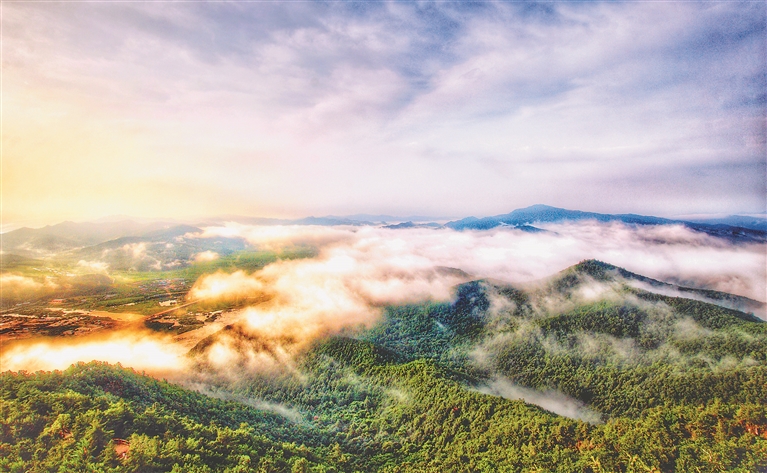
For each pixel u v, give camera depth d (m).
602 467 76.88
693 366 129.62
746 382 112.06
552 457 82.56
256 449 80.25
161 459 65.38
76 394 75.69
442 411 108.25
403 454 98.19
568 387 142.50
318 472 79.62
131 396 89.44
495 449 89.44
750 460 73.25
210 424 90.75
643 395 125.38
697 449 79.19
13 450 59.81
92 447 63.19
